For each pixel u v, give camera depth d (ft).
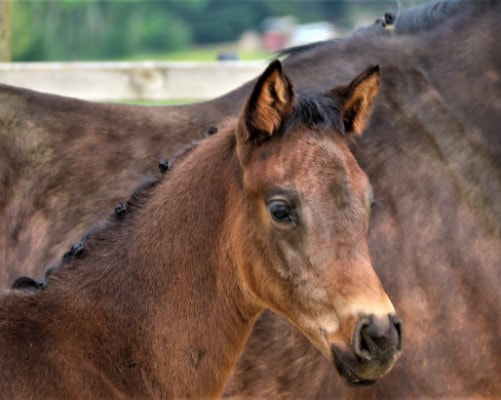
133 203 24.13
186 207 23.43
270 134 22.08
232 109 28.89
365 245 21.39
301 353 26.14
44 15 122.72
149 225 23.62
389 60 27.81
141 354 23.16
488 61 27.25
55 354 22.25
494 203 26.50
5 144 29.04
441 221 26.35
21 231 28.40
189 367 23.40
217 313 23.39
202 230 23.26
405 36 28.58
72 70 43.45
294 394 26.27
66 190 28.40
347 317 20.85
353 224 21.29
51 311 22.79
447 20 28.43
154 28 131.44
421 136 26.94
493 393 26.05
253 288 22.67
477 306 26.05
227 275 23.22
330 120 22.13
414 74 27.55
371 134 26.89
